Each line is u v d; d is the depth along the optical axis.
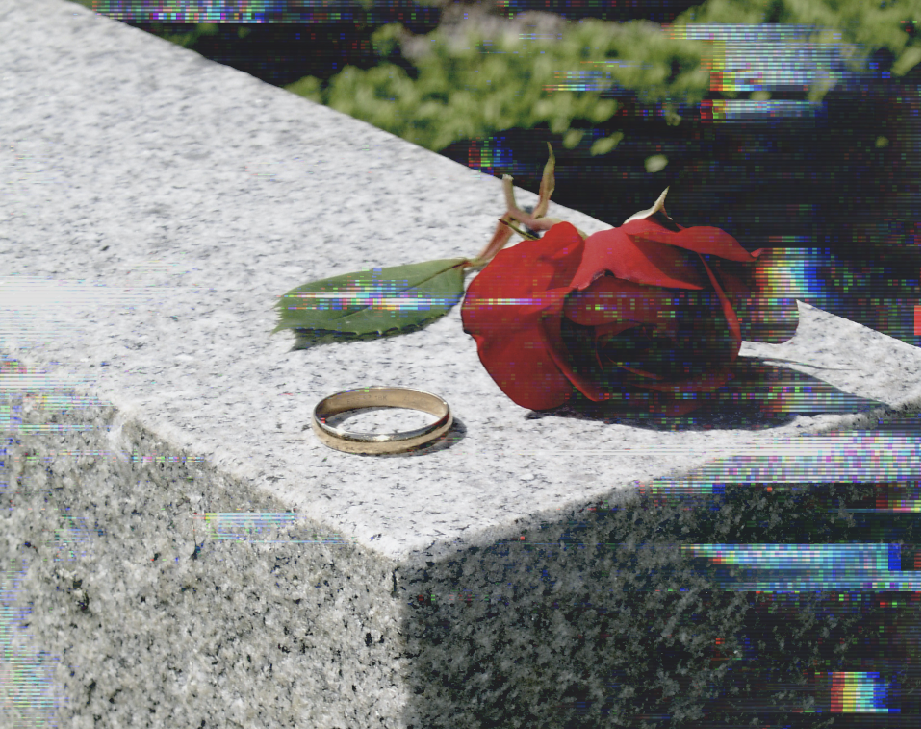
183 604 0.59
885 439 0.58
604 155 1.19
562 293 0.56
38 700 0.62
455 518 0.56
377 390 0.59
